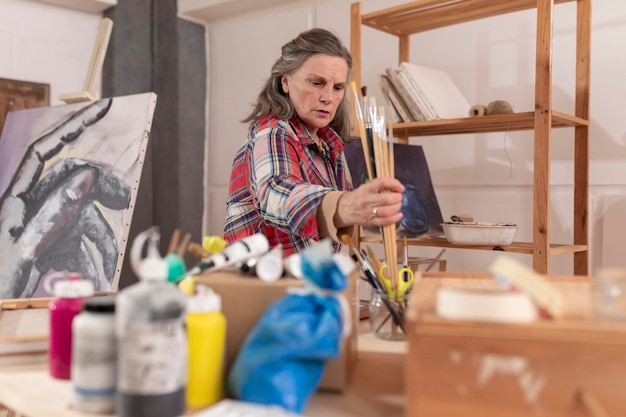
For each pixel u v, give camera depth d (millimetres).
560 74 2184
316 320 640
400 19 2170
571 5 2154
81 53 3170
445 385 556
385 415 669
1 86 2818
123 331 592
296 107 1595
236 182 1623
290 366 644
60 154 1936
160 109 3371
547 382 536
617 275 568
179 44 3270
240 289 743
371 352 920
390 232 1027
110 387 626
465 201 2424
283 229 1219
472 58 2398
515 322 548
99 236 1683
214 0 3100
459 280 884
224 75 3355
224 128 3363
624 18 2055
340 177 1765
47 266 1717
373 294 1013
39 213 1842
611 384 525
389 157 1092
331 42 1590
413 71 2051
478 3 1985
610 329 529
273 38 3127
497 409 545
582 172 2049
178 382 602
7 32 2889
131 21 3248
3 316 1068
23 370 797
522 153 2271
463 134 2412
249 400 646
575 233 2066
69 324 750
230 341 744
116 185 1744
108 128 1874
